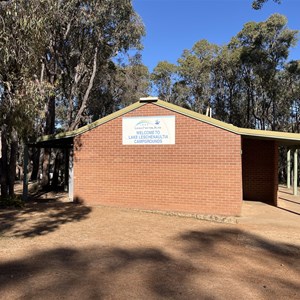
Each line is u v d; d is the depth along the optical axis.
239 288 5.05
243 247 7.61
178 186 12.22
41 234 8.41
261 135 11.48
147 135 12.73
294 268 6.20
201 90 39.78
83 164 13.78
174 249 7.24
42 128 20.77
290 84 34.25
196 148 12.02
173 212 12.05
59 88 22.11
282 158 37.19
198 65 39.00
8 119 11.22
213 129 11.81
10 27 9.21
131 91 33.69
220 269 5.96
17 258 6.33
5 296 4.54
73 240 7.82
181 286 5.05
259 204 14.89
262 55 32.94
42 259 6.29
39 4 9.98
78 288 4.87
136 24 20.12
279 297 4.77
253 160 16.33
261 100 36.84
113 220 10.47
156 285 5.06
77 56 21.66
